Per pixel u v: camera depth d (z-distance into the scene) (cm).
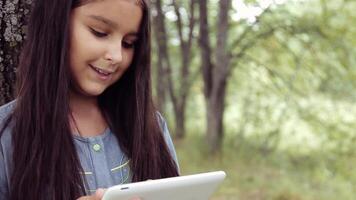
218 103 966
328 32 842
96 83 156
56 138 153
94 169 160
